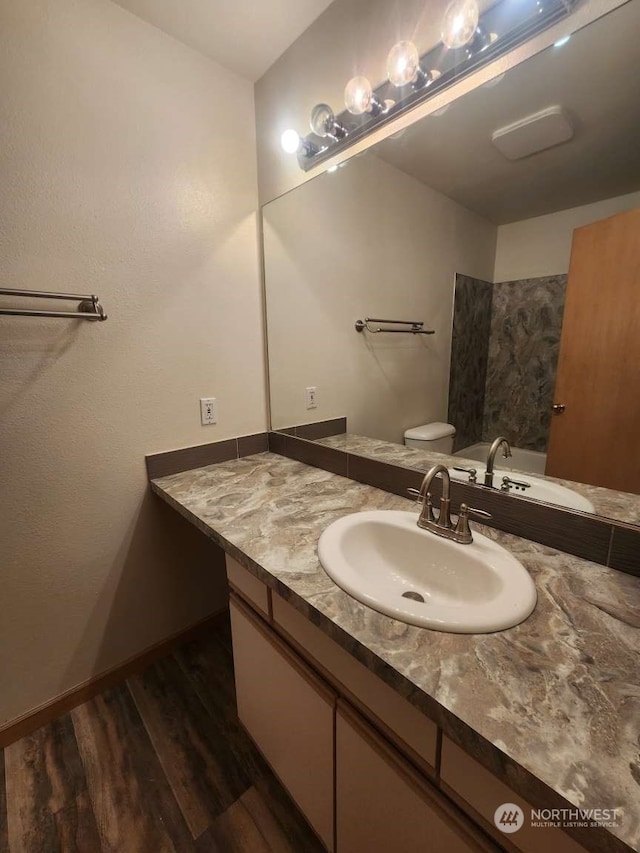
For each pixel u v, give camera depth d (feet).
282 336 5.42
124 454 4.55
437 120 3.43
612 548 2.69
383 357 4.34
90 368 4.16
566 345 2.97
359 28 3.76
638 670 1.87
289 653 3.02
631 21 2.38
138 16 3.96
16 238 3.57
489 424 3.46
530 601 2.32
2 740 4.11
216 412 5.29
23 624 4.14
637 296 2.59
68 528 4.28
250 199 5.21
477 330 3.49
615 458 2.76
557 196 2.91
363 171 4.16
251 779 3.83
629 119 2.50
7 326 3.61
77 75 3.68
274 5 3.90
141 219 4.28
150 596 5.10
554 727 1.59
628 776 1.40
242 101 4.93
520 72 2.88
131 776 3.84
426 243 3.76
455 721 1.65
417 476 4.00
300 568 2.80
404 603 2.30
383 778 2.28
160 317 4.58
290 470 5.13
